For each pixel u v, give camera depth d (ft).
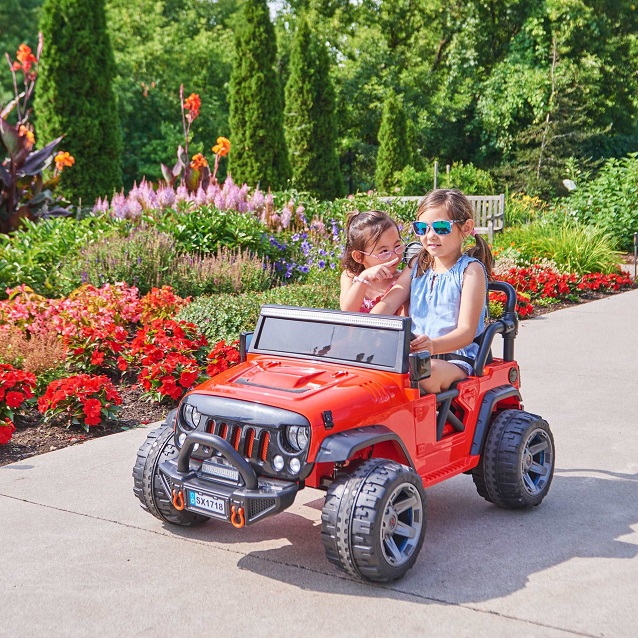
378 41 119.96
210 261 35.88
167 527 14.15
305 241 41.45
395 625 10.63
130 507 15.11
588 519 14.35
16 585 11.98
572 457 17.80
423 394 13.37
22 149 42.86
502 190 101.71
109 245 34.99
